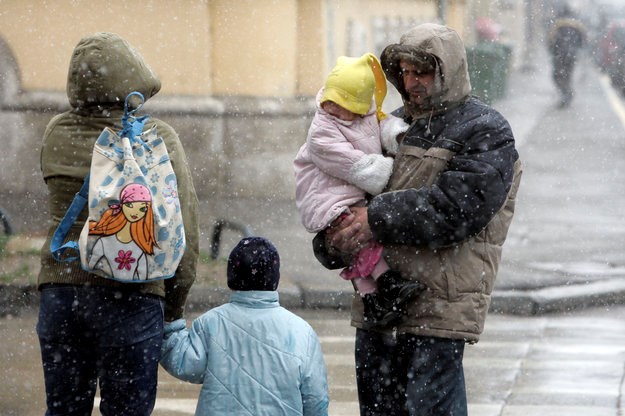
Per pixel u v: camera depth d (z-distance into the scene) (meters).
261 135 34.88
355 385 16.58
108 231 9.13
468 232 10.19
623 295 24.08
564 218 32.97
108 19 32.59
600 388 16.55
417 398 10.46
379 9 45.06
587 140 51.06
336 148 10.53
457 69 10.39
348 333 20.64
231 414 9.41
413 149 10.58
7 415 14.76
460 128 10.34
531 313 22.77
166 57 33.31
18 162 32.47
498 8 85.69
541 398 15.92
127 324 9.49
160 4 33.03
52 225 9.85
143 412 9.70
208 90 33.94
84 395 9.93
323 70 36.81
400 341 10.78
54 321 9.64
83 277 9.51
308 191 10.80
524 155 46.53
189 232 9.74
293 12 35.53
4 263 24.56
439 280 10.40
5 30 32.16
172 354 9.63
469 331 10.43
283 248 27.88
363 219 10.48
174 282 9.84
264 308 9.62
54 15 32.28
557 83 64.00
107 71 9.62
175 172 9.71
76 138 9.81
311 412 9.60
